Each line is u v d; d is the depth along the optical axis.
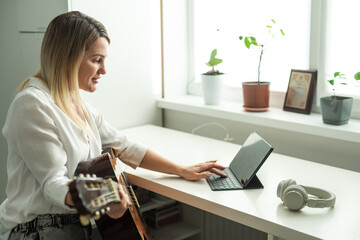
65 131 1.39
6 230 1.42
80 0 2.15
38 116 1.33
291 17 2.20
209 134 2.48
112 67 2.35
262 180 1.59
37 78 1.45
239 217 1.34
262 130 2.22
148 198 2.08
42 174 1.30
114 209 1.16
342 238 1.15
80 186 0.97
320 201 1.31
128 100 2.46
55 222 1.39
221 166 1.67
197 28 2.64
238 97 2.51
